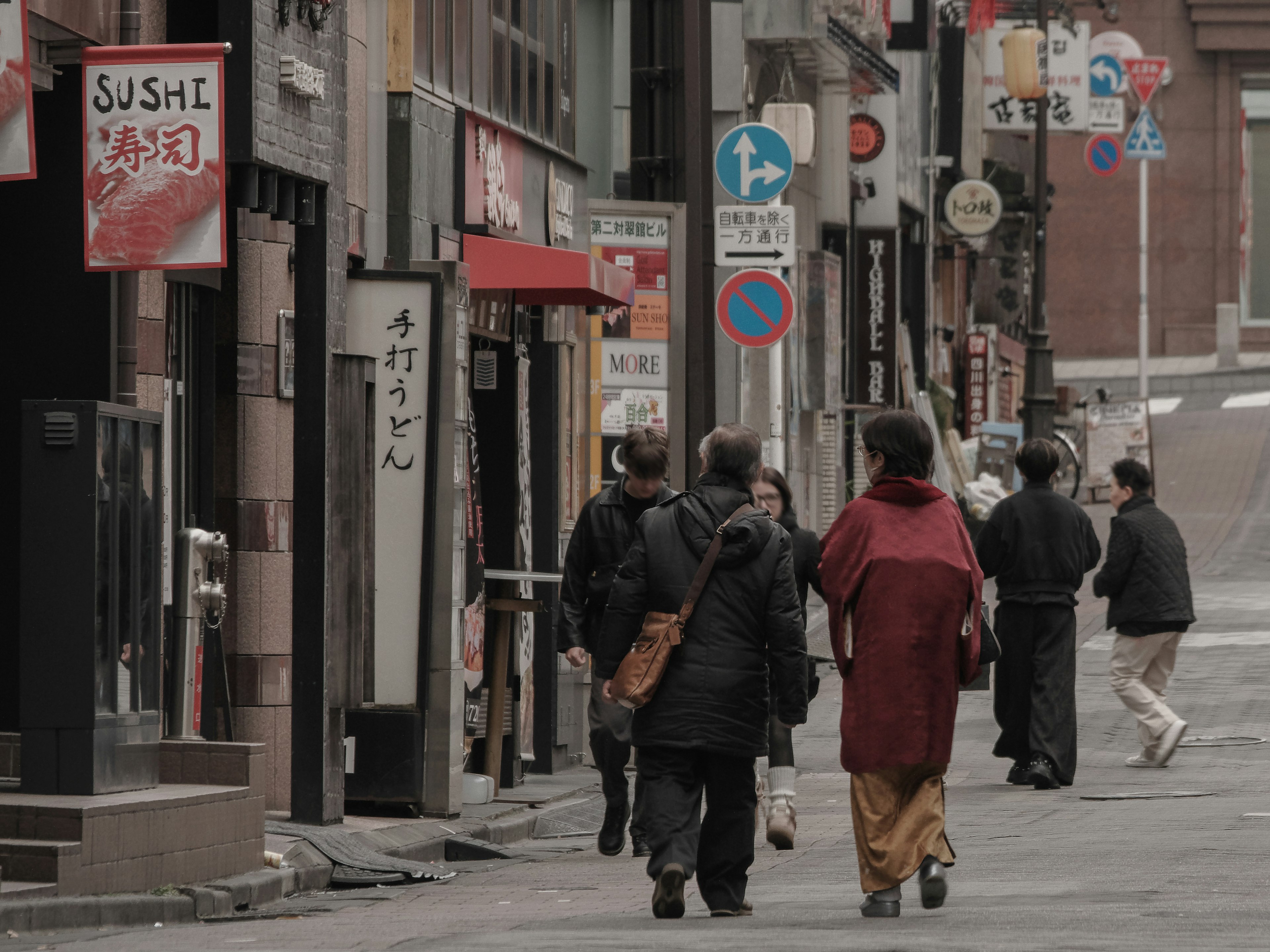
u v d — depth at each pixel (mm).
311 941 24344
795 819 35656
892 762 26078
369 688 38688
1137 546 49406
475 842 37500
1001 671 46344
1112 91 170250
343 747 37438
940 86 139625
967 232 137500
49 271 32719
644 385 58531
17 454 32500
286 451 39562
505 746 46312
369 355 37812
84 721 28328
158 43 35500
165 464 36344
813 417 102875
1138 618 49188
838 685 69250
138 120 31953
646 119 63812
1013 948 21484
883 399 115062
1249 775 46625
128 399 33375
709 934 23547
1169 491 143000
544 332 50812
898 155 121688
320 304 36875
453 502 39344
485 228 47719
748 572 26406
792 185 98625
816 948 21672
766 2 85312
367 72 42938
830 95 105562
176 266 31938
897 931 23641
